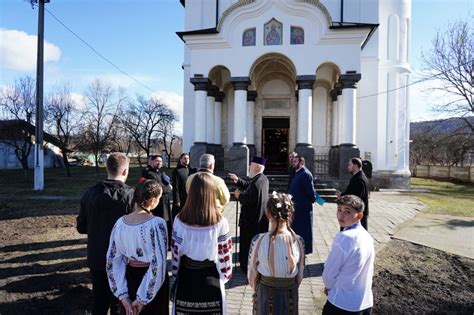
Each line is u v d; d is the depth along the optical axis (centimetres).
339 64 1490
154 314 294
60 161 4459
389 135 1947
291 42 1525
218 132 1870
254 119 1942
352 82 1476
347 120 1477
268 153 1997
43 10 1678
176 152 6631
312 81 1503
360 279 285
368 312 293
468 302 475
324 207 1239
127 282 288
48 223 951
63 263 614
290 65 1683
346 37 1477
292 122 1914
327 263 290
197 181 304
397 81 1948
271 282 286
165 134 5128
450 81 2616
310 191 628
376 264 635
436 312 445
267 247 290
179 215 305
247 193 539
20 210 1148
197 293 290
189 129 1959
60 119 2942
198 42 1573
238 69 1555
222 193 424
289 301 285
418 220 1051
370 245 291
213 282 294
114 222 343
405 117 1956
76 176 2753
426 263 642
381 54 1955
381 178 1938
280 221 295
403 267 620
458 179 2952
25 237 798
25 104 2867
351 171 613
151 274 279
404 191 1864
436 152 3822
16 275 554
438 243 782
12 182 2206
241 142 1534
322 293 498
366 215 593
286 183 1491
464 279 561
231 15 1546
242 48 1552
